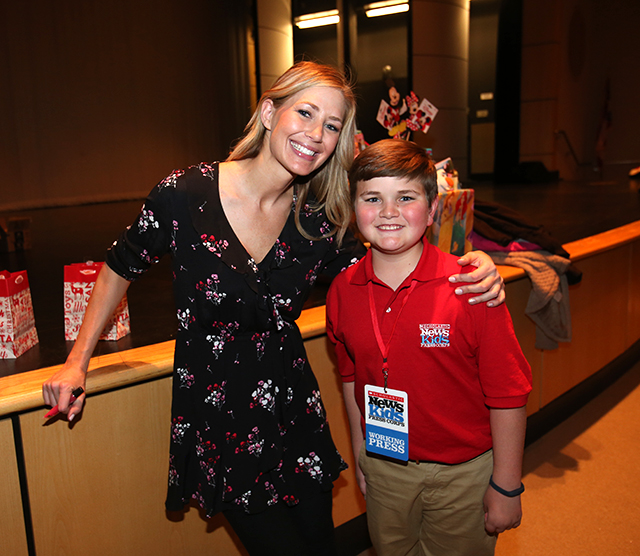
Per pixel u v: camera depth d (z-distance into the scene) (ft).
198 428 3.40
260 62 30.45
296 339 3.64
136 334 5.27
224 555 4.56
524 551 5.56
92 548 3.91
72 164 27.37
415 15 27.12
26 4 25.04
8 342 4.54
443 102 28.76
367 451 3.68
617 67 39.22
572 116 34.22
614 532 5.82
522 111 32.68
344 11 28.89
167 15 30.45
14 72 24.95
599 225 11.49
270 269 3.48
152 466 4.12
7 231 12.80
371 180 3.29
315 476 3.67
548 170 32.27
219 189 3.37
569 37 32.63
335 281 3.86
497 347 3.29
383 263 3.60
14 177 25.31
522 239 7.19
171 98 31.27
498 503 3.44
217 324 3.35
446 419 3.51
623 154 40.40
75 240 14.94
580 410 8.68
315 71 3.26
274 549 3.54
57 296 8.00
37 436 3.59
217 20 33.50
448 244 6.25
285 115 3.22
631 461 7.17
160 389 4.10
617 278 9.10
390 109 6.53
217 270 3.28
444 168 6.72
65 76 26.68
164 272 9.30
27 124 25.55
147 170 30.66
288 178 3.36
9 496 3.52
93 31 27.48
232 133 35.76
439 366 3.41
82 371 3.41
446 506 3.71
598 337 8.79
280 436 3.50
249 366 3.41
